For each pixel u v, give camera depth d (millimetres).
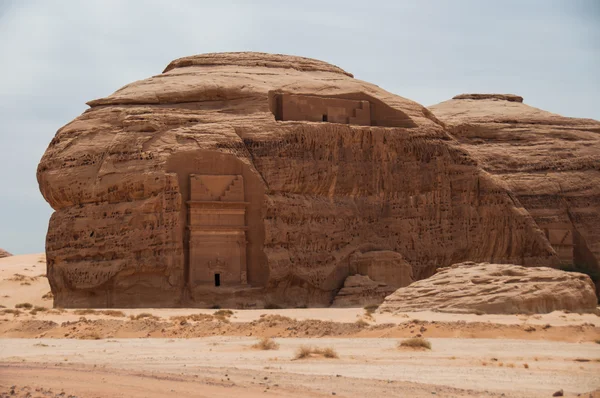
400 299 41312
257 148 52812
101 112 53094
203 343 31062
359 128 56250
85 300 50312
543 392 20406
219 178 51062
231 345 30359
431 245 57406
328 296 53250
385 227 56312
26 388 20203
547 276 40844
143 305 49188
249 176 51781
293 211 52594
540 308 39250
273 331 33750
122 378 21938
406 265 54906
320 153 54500
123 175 50312
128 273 49438
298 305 51938
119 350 29500
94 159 51469
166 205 49531
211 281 49844
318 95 57344
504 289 39688
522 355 27312
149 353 28578
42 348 30328
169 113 52812
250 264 51281
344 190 55250
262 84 56031
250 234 51562
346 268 54281
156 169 50031
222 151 51562
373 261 53938
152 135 51344
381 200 56531
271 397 18891
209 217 50438
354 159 55844
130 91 55125
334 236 54031
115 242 49844
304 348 27734
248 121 53625
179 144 51156
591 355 27297
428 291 41062
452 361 25859
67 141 52344
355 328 33719
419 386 20766
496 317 36562
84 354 28500
